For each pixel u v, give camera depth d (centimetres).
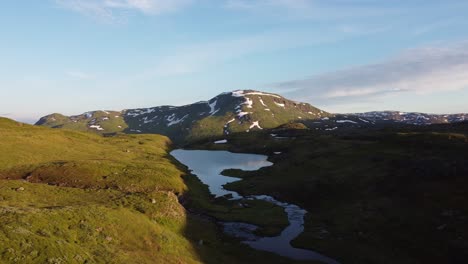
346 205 7038
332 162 10200
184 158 15962
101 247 3669
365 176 8244
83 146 12012
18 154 8725
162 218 5381
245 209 7481
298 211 7356
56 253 3016
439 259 4691
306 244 5616
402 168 8094
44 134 12338
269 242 5722
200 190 9169
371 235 5619
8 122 13975
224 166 13388
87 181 7681
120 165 9112
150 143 17662
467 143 9269
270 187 9169
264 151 16250
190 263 4116
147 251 4041
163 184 8319
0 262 2675
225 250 5175
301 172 9938
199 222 6103
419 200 6419
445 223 5416
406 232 5481
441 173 7219
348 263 4950
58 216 3981
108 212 4566
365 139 13738
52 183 7394
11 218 3512
